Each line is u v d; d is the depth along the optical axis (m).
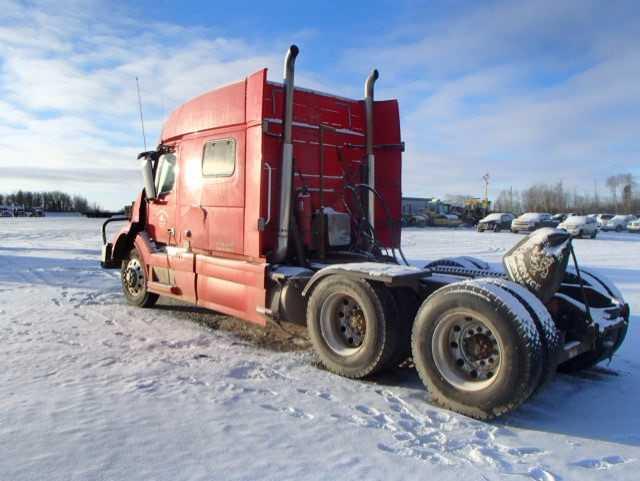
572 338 4.84
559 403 4.55
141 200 8.54
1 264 14.67
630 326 7.46
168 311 8.29
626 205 86.19
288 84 5.92
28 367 5.13
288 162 6.00
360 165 7.45
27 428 3.58
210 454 3.28
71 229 37.44
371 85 7.43
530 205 94.19
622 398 4.70
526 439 3.76
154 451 3.29
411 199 58.78
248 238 6.21
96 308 8.48
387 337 4.78
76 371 5.02
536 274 4.56
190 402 4.20
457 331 4.35
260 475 3.03
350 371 5.00
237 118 6.37
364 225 7.00
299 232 6.29
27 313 7.97
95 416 3.83
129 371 5.05
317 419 3.94
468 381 4.23
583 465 3.35
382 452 3.40
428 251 20.12
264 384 4.80
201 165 7.04
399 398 4.53
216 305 6.76
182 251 7.47
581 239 33.00
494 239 29.19
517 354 3.88
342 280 5.05
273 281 5.96
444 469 3.19
